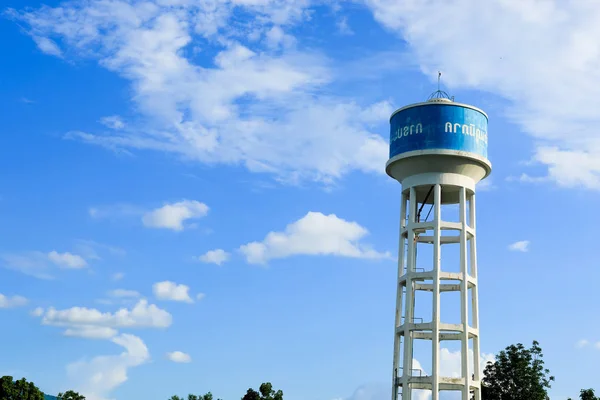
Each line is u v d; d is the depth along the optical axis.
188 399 114.25
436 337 68.75
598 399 89.00
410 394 68.56
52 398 115.44
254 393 112.00
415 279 71.56
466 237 71.75
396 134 73.88
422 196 75.50
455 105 72.50
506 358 90.00
